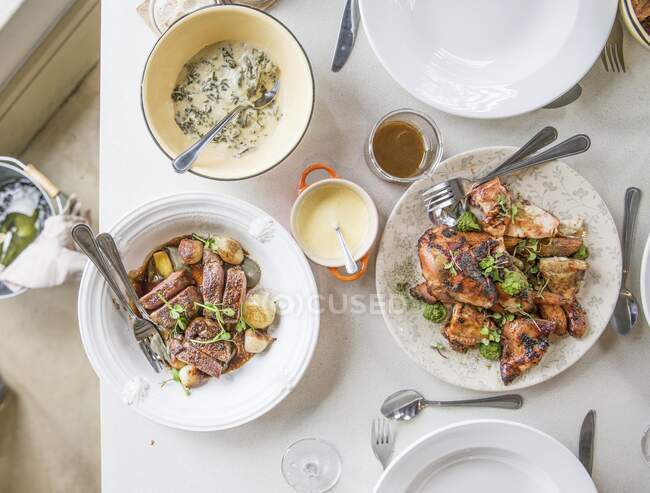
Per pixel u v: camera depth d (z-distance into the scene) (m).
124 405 1.33
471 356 1.32
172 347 1.29
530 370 1.30
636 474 1.36
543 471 1.30
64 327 2.00
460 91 1.24
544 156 1.27
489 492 1.34
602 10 1.19
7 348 2.00
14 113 1.80
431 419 1.35
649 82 1.34
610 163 1.35
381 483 1.26
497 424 1.26
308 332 1.25
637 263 1.37
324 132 1.33
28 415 2.02
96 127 1.94
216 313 1.28
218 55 1.25
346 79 1.33
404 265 1.32
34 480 2.02
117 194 1.32
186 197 1.24
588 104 1.34
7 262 1.75
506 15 1.23
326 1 1.31
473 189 1.28
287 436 1.35
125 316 1.30
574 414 1.36
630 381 1.36
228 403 1.29
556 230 1.27
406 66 1.22
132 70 1.31
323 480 1.33
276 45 1.22
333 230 1.31
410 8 1.23
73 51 1.79
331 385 1.35
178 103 1.25
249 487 1.35
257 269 1.32
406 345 1.30
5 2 1.50
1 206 1.74
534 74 1.23
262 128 1.27
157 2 1.27
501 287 1.25
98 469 2.02
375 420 1.34
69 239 1.67
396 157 1.30
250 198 1.34
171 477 1.34
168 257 1.32
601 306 1.31
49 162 1.94
